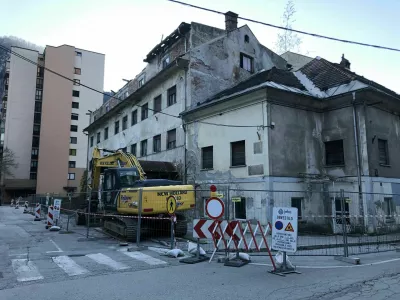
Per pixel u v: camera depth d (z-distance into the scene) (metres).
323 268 7.82
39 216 23.25
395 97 17.33
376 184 15.78
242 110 17.12
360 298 5.33
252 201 15.85
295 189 15.95
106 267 8.01
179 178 21.11
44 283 6.55
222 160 17.94
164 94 24.12
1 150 74.25
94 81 76.06
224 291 5.85
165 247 11.00
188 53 21.28
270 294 5.64
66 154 70.31
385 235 14.94
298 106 17.00
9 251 10.38
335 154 17.27
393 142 17.67
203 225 8.77
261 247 10.43
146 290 5.97
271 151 15.51
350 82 17.05
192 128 20.50
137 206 12.23
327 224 16.17
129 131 30.55
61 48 73.25
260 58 25.59
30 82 75.62
